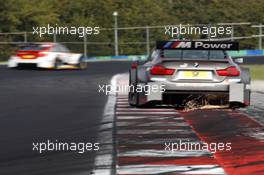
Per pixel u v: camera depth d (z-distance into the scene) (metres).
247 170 21.47
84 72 87.69
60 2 165.62
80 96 51.09
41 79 71.94
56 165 22.48
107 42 163.38
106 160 23.41
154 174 20.86
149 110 40.03
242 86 33.31
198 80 33.19
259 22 176.38
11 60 93.19
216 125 32.97
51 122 34.59
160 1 181.00
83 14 164.75
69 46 159.75
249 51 163.00
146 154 24.62
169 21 173.12
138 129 31.55
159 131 30.75
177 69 33.31
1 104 44.66
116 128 32.00
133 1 170.75
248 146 26.48
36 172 21.23
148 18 169.88
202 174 20.86
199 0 181.50
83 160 23.42
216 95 33.50
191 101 34.38
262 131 30.89
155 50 36.66
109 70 94.00
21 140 28.20
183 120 35.00
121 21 167.12
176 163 22.75
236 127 32.22
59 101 46.78
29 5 161.38
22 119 35.94
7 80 70.19
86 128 32.03
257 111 39.31
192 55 35.03
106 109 40.94
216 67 33.22
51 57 93.12
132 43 165.00
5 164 22.70
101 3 166.12
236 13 177.50
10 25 158.62
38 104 44.56
